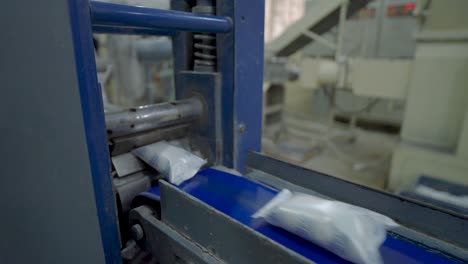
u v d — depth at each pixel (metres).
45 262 0.42
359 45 3.22
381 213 0.48
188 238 0.45
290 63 2.34
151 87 2.64
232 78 0.66
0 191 0.35
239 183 0.56
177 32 0.72
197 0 0.66
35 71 0.35
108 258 0.51
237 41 0.64
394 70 1.76
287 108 3.88
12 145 0.35
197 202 0.42
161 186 0.49
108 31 0.62
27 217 0.38
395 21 2.97
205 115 0.70
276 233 0.40
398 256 0.38
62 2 0.35
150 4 0.69
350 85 1.99
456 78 1.53
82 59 0.40
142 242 0.54
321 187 0.56
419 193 1.23
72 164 0.41
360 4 2.27
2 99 0.33
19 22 0.32
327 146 2.97
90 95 0.42
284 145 2.86
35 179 0.38
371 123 3.62
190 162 0.59
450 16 1.46
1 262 0.38
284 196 0.48
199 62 0.71
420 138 1.74
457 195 1.20
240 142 0.71
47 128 0.37
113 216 0.50
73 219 0.43
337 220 0.35
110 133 0.54
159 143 0.66
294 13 3.80
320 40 2.24
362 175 2.31
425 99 1.66
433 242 0.41
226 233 0.38
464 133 1.51
